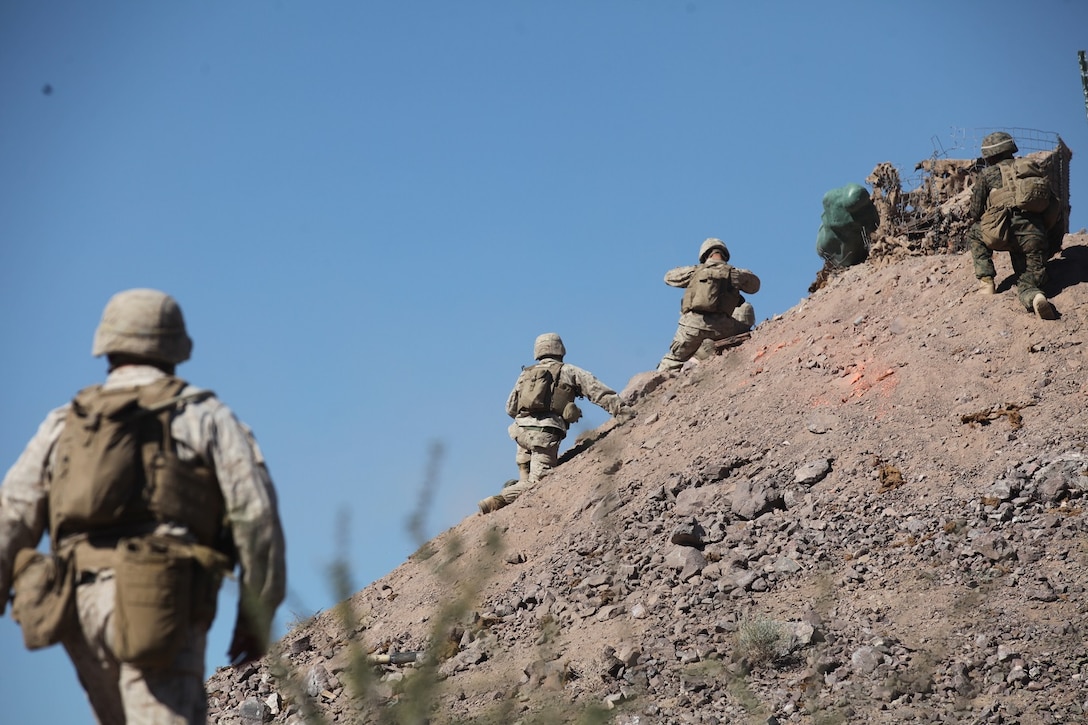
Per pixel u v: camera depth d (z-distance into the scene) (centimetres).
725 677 2984
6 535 1568
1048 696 2634
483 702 3122
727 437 4534
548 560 4134
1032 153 5612
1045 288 4491
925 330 4588
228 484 1555
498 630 3697
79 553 1508
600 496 4497
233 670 3894
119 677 1518
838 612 3228
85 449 1525
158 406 1558
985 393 4128
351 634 1855
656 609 3500
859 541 3591
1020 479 3622
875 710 2689
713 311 5712
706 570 3638
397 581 4509
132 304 1653
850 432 4206
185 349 1691
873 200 5788
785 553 3641
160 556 1468
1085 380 4009
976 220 4556
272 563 1550
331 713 3266
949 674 2792
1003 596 3103
